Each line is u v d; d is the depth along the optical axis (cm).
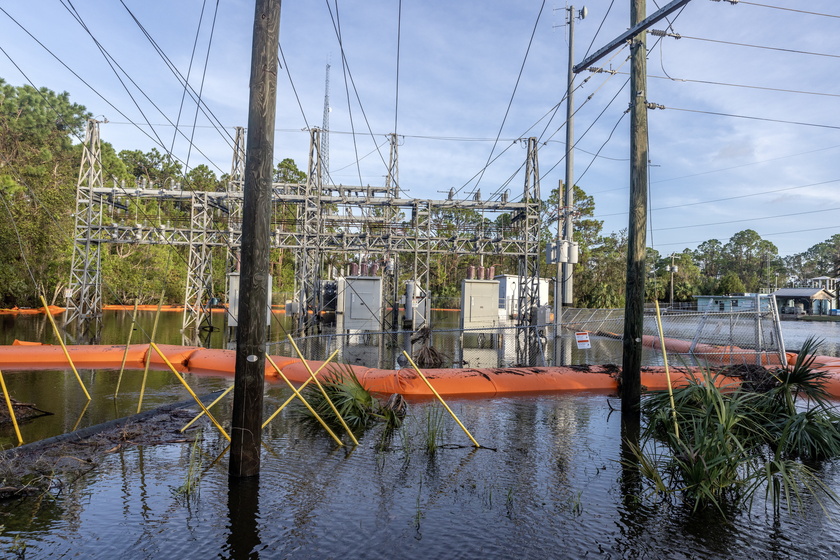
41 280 3669
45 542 443
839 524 500
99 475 607
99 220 2742
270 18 603
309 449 723
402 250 2841
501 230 2995
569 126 2366
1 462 630
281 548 438
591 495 566
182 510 512
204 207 2703
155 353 1497
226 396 1045
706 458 587
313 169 2736
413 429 841
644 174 978
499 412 968
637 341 941
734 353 1353
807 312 7125
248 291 605
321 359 1590
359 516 504
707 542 459
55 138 5928
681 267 8162
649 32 1038
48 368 1387
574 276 6075
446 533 469
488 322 2478
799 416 748
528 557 428
